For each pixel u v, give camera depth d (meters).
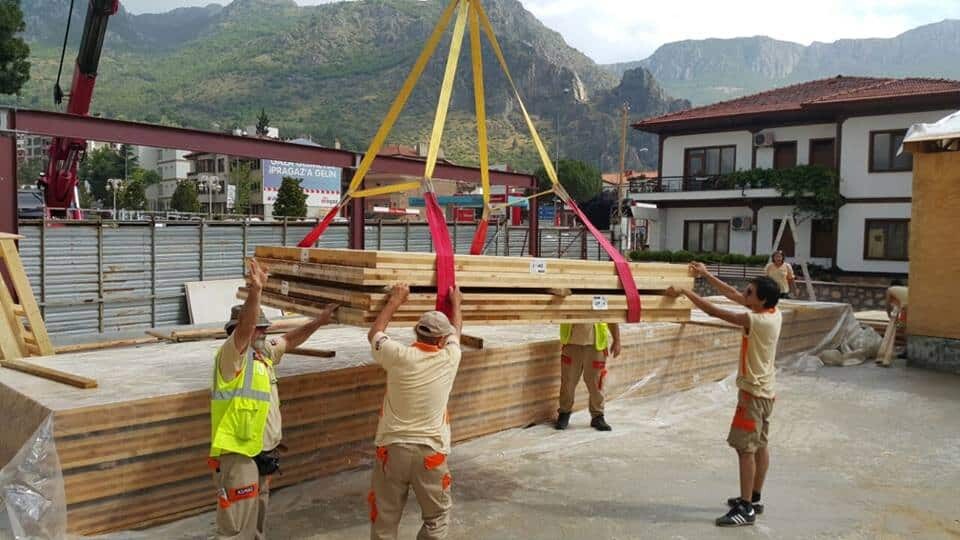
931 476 5.75
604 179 65.25
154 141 12.50
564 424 7.03
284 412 5.14
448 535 4.49
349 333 7.91
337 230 19.88
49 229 14.75
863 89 27.23
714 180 29.25
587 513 4.89
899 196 25.12
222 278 17.56
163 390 4.69
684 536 4.52
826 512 4.93
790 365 10.38
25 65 27.30
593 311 4.95
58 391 4.65
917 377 9.80
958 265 10.02
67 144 18.05
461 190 50.81
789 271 14.81
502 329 8.37
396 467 3.67
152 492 4.42
